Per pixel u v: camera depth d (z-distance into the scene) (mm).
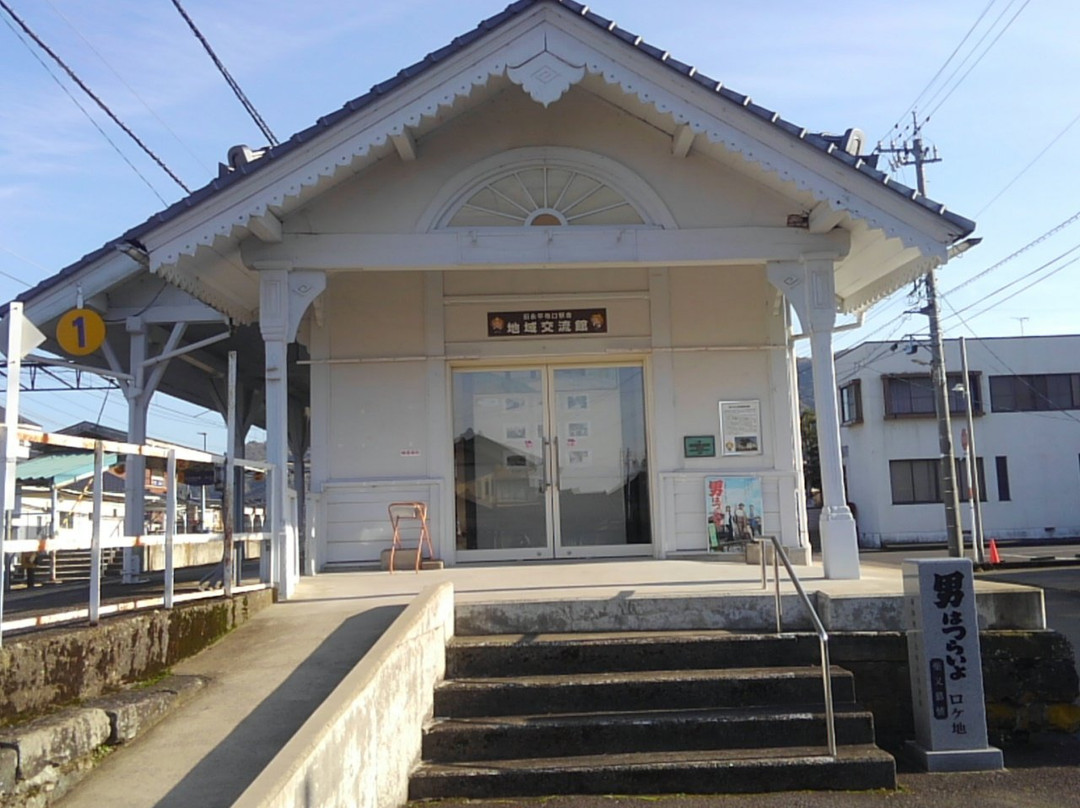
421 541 10414
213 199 8242
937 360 26547
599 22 8438
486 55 8516
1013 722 7234
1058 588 20828
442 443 10859
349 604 7891
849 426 43312
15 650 4754
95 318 11406
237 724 5461
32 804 4383
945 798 5895
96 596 5637
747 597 7559
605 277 11125
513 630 7422
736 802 5812
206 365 15719
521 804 5801
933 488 41094
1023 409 41281
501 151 9367
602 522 11156
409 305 11047
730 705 6672
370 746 5121
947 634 6629
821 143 8469
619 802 5820
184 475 11086
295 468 19781
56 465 16719
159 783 4758
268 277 8984
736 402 10984
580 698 6641
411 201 9188
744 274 11117
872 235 9211
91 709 5055
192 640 6602
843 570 8562
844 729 6371
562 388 11320
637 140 9422
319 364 10922
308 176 8359
